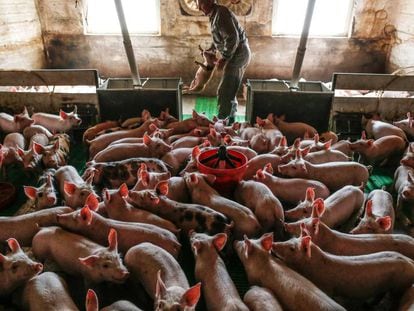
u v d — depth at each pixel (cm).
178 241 276
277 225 293
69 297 219
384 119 475
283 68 754
